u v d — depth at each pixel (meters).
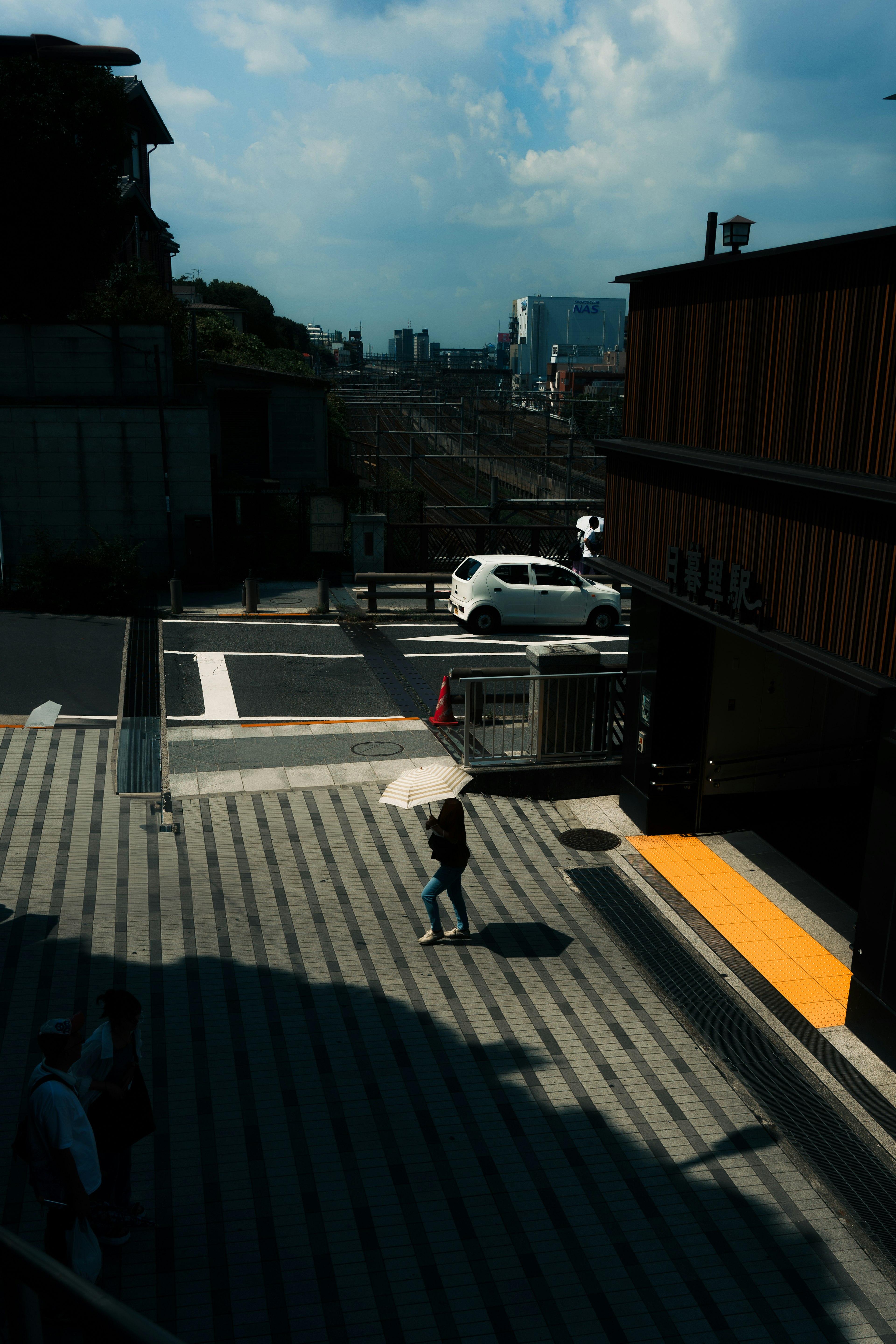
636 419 11.64
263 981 8.39
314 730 14.41
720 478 9.48
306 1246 5.70
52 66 24.98
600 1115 7.03
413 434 42.78
